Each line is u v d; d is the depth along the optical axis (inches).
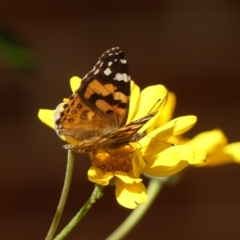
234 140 39.4
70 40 38.5
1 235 39.4
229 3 39.4
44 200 39.3
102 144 23.9
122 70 24.3
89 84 24.1
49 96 38.5
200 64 39.4
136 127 23.8
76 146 23.5
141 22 39.1
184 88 39.4
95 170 24.2
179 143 27.3
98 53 38.7
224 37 39.4
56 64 38.4
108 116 24.2
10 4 37.9
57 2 38.4
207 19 39.4
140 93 25.2
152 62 39.1
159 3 39.1
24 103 38.6
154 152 24.5
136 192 24.1
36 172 39.0
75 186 39.2
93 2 38.7
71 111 24.0
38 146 38.9
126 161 24.5
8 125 38.7
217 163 27.1
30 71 27.5
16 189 39.2
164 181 27.1
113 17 38.9
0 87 38.3
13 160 38.9
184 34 39.3
